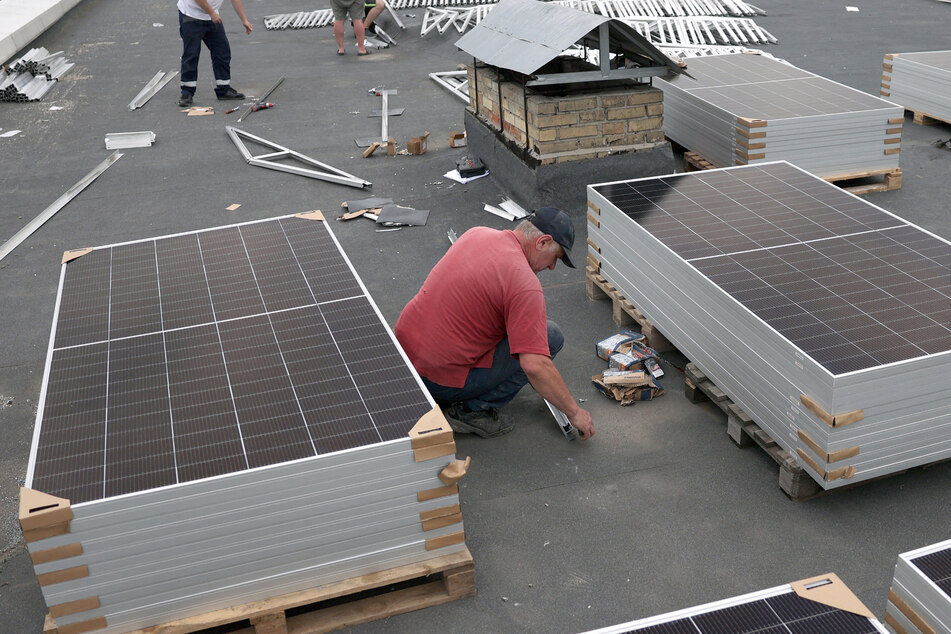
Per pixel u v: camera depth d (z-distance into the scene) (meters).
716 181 5.90
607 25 6.65
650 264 5.05
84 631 3.09
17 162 9.41
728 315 4.23
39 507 2.86
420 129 10.12
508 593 3.52
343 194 8.20
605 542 3.78
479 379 4.34
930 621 2.71
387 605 3.43
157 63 14.01
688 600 3.43
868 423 3.61
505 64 7.24
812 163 7.52
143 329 4.19
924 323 3.85
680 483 4.14
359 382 3.63
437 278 4.21
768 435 4.12
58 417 3.48
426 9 16.81
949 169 8.24
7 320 6.02
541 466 4.33
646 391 4.79
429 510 3.32
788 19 15.76
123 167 9.13
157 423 3.40
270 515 3.11
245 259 4.95
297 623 3.35
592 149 7.15
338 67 13.47
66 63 13.91
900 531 3.75
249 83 12.57
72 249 7.16
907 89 9.68
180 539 3.04
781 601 2.68
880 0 17.34
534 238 4.08
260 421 3.37
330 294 4.46
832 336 3.78
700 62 9.75
